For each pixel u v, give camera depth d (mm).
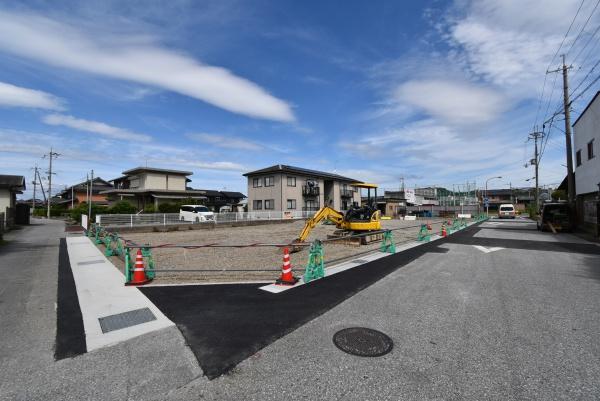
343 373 2857
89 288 5953
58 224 26328
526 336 3619
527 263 8133
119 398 2520
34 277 6945
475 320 4129
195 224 22703
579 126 17109
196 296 5344
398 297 5188
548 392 2551
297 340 3553
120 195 33844
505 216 39625
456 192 55906
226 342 3518
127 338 3648
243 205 48219
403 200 54156
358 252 10609
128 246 6508
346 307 4688
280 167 34625
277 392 2580
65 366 3025
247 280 6641
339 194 41906
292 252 10641
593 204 15117
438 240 13859
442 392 2561
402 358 3129
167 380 2771
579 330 3783
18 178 22188
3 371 2941
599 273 6898
